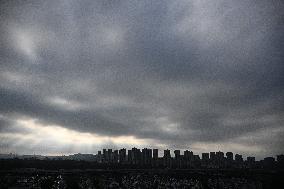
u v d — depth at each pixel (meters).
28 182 151.62
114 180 169.38
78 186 153.12
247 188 156.75
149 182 169.38
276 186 155.50
